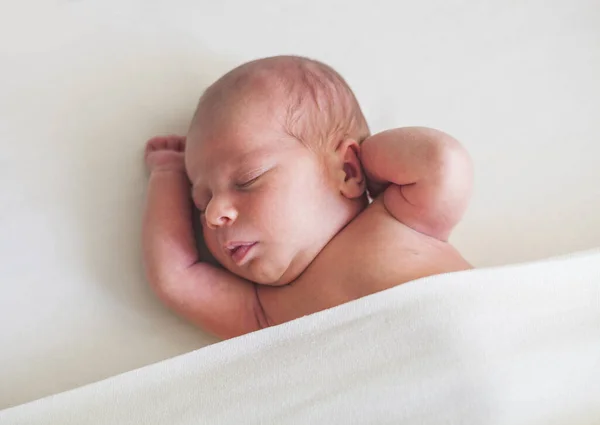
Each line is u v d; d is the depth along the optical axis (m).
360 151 0.93
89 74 1.01
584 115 1.17
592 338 0.76
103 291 0.91
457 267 0.89
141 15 1.06
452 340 0.71
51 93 0.99
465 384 0.70
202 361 0.74
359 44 1.14
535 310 0.75
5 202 0.92
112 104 1.01
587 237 1.08
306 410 0.71
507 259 1.06
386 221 0.89
